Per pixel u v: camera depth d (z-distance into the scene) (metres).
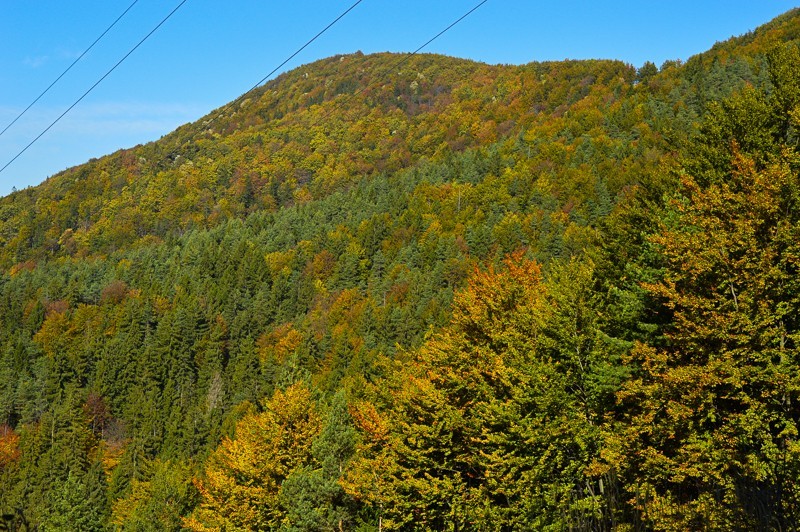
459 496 21.44
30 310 123.19
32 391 88.69
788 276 15.29
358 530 24.61
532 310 21.44
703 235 16.92
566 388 20.38
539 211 118.31
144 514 45.06
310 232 153.25
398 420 24.72
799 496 6.41
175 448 70.06
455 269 99.38
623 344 18.62
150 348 97.44
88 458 72.31
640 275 19.83
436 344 25.05
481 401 21.61
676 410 15.31
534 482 17.97
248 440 31.34
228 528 29.61
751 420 14.20
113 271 150.88
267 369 87.00
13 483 63.12
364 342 83.88
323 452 26.72
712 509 7.85
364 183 184.62
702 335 15.73
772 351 14.95
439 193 151.25
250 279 130.62
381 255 123.12
